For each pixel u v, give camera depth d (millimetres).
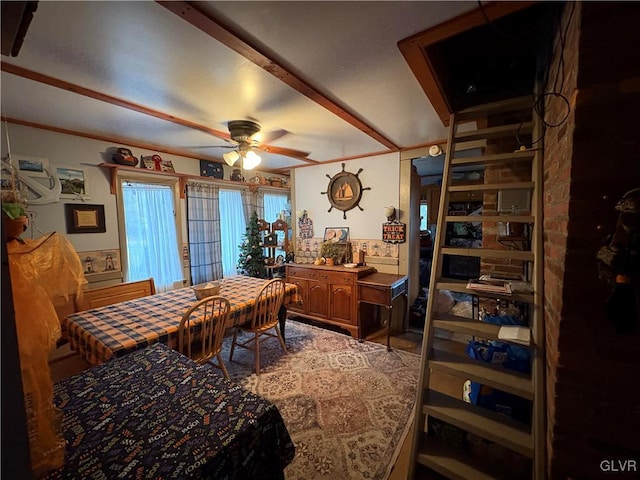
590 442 939
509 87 1939
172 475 795
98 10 1053
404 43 1273
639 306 828
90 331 1807
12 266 787
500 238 1945
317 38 1259
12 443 503
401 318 3508
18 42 728
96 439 927
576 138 890
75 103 1915
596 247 883
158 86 1684
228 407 1078
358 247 3826
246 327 2582
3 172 1147
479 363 1425
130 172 2996
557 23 1184
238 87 1704
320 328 3594
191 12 1051
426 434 1530
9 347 502
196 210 3629
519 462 1394
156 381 1264
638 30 810
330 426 1868
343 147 3195
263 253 4242
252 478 980
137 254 3131
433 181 5684
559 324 958
